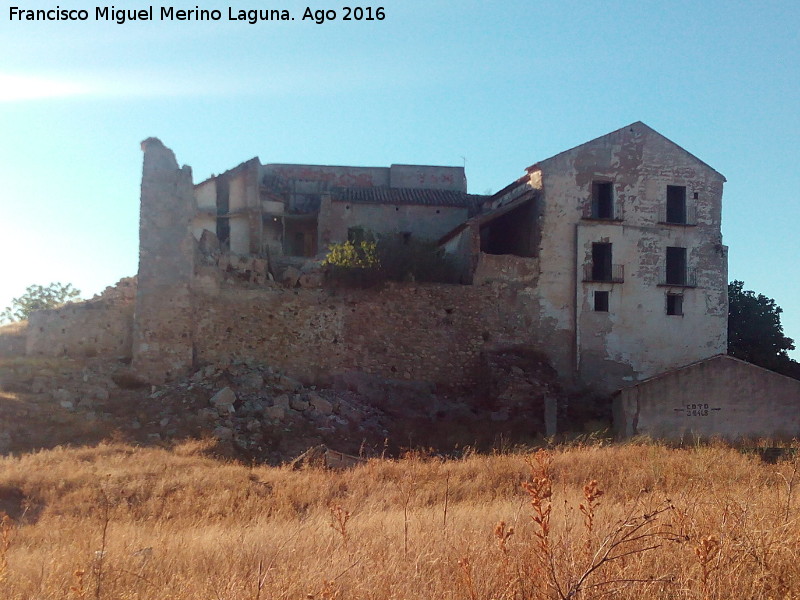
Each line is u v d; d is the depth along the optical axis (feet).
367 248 111.75
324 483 58.08
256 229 131.13
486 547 29.01
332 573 26.66
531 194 121.70
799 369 140.87
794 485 40.96
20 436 75.77
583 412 107.86
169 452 74.23
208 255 105.19
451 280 119.03
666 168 125.59
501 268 117.50
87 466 63.36
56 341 99.55
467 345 113.09
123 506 51.85
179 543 35.12
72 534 41.65
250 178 133.08
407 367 109.19
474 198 146.61
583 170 122.62
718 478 51.34
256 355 102.06
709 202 126.62
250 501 52.65
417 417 101.30
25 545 39.04
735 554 25.02
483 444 91.86
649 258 123.34
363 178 153.79
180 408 86.38
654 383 93.86
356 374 105.70
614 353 120.06
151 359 95.71
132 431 81.15
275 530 39.34
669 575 23.80
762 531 26.89
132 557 32.37
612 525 29.17
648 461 60.39
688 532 27.53
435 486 55.57
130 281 103.24
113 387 91.91
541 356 116.78
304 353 104.63
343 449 84.48
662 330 122.42
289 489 56.39
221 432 81.15
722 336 124.67
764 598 22.86
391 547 30.86
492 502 48.42
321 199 134.92
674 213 127.03
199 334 99.60
